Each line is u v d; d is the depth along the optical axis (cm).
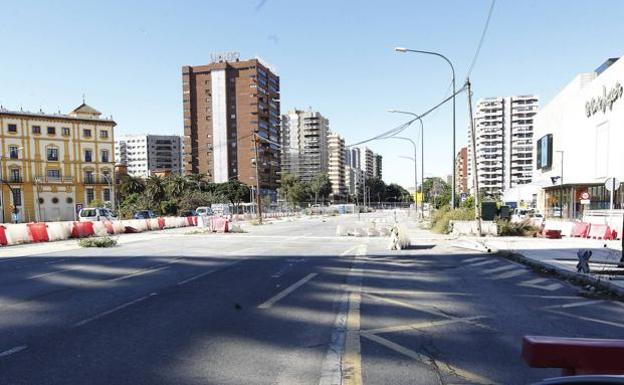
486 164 13975
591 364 213
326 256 1487
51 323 642
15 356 501
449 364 477
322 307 743
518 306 762
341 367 466
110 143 8350
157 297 821
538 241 1964
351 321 652
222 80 11900
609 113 4000
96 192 8188
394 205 14738
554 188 5022
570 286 954
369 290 897
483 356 504
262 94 12306
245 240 2181
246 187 11300
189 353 510
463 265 1272
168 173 11238
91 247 1842
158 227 3431
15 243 2036
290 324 635
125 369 459
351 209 9662
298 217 6550
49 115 7750
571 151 5075
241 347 532
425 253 1579
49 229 2256
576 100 4925
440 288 924
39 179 7638
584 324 645
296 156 13862
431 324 643
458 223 2394
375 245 1897
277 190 12850
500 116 13925
